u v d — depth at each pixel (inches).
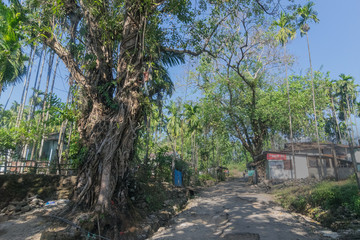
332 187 430.0
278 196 591.8
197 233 328.8
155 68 394.0
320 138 1301.7
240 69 998.4
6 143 649.6
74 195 329.7
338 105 1690.5
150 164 638.5
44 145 824.3
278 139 1371.8
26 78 804.0
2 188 380.2
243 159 2829.7
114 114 352.5
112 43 399.5
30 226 298.5
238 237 302.4
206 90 1026.1
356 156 906.1
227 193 733.9
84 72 387.9
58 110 430.6
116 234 288.5
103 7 359.6
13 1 479.8
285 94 1008.9
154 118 522.0
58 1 325.4
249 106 1057.5
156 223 373.7
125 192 355.6
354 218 333.1
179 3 410.6
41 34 340.8
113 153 329.7
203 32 493.4
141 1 361.4
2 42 486.3
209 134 1445.6
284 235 304.2
